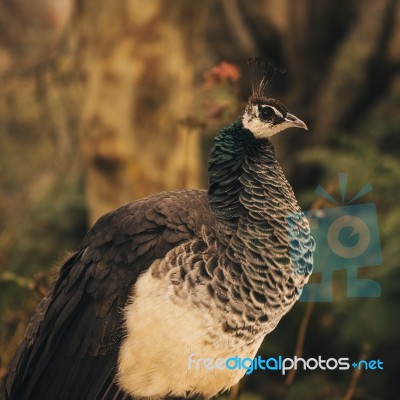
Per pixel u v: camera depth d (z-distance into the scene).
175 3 13.59
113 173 13.61
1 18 19.00
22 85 17.41
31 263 16.00
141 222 7.35
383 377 14.50
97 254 7.41
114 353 7.26
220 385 7.45
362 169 14.23
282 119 7.59
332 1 17.83
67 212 17.30
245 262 7.18
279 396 14.52
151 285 7.08
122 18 13.55
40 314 7.65
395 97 19.02
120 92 13.56
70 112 16.78
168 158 13.58
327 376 14.76
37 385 7.54
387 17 17.42
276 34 17.64
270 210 7.37
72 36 15.15
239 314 7.11
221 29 17.66
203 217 7.36
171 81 13.62
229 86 9.28
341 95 17.69
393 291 13.59
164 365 7.16
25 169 19.58
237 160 7.53
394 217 13.12
